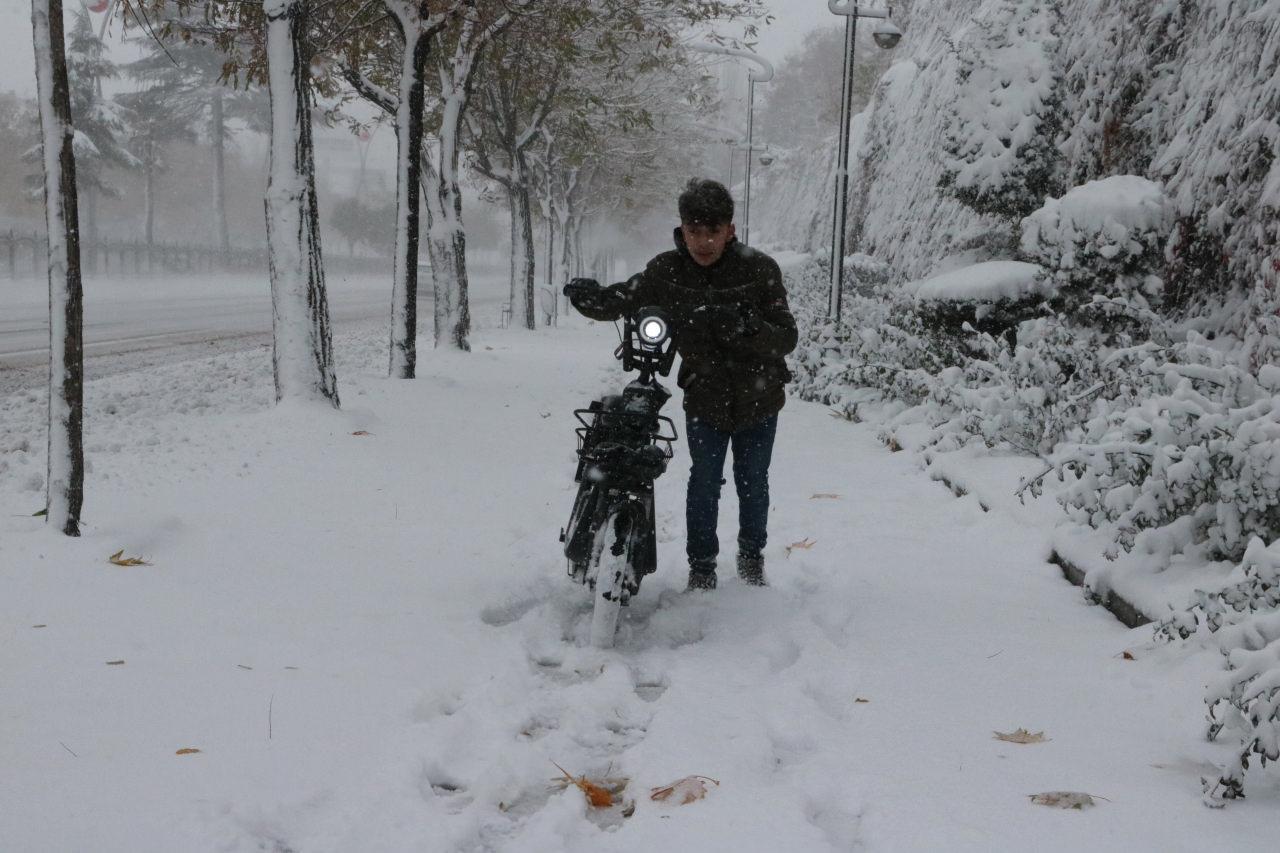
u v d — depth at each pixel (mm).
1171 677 3730
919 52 28688
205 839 2578
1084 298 9992
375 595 4828
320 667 3834
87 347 19516
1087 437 5156
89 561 4965
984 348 9094
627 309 4566
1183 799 2902
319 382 9703
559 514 6648
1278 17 9469
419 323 29688
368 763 3078
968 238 13484
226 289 52469
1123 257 9812
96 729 3217
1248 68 9820
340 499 6797
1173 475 4477
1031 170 12906
